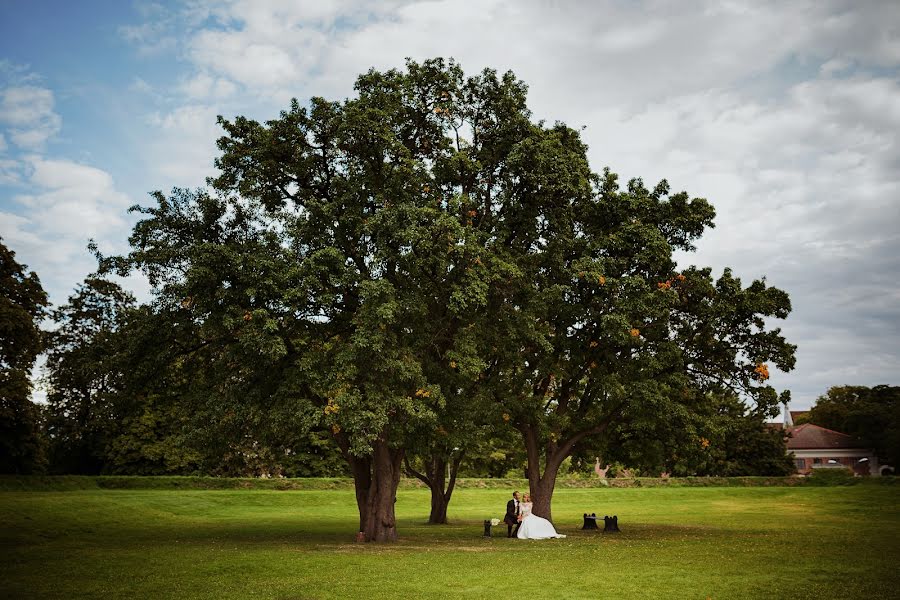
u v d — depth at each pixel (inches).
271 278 820.0
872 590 523.5
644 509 1691.7
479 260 852.6
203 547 810.8
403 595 505.4
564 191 948.0
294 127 924.6
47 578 578.2
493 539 952.9
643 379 976.3
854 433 3538.4
